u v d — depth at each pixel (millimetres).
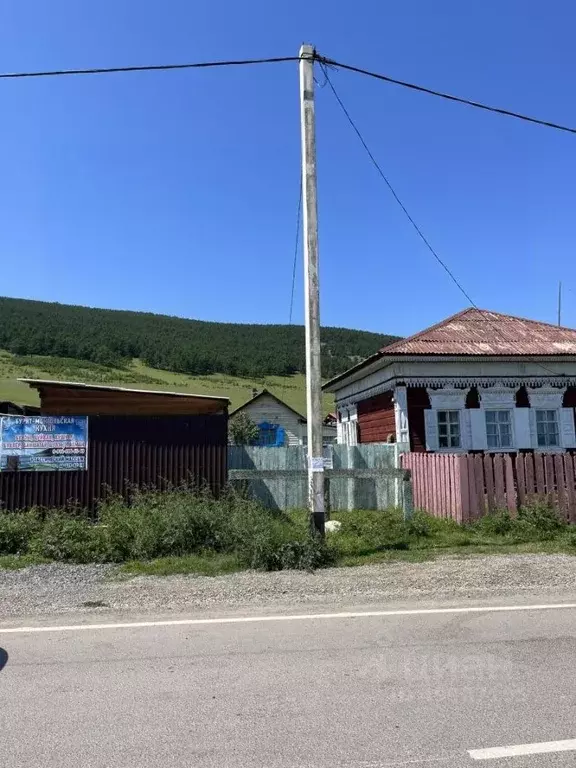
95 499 13117
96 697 4461
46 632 6094
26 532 10516
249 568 9016
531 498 12641
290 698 4398
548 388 18578
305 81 10953
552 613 6578
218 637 5883
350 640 5738
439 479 13594
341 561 9469
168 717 4121
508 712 4121
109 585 8078
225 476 13820
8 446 13023
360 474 12164
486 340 19328
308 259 10773
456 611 6703
